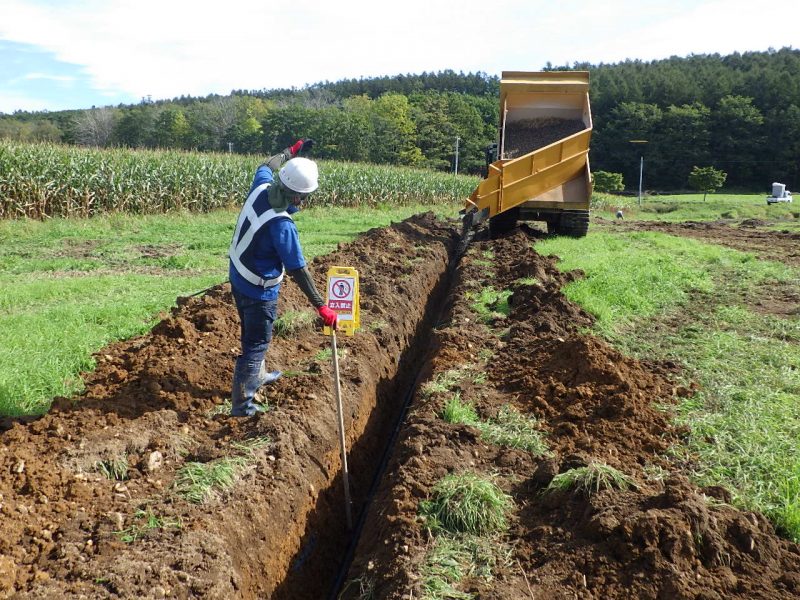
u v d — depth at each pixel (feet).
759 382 18.94
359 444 19.31
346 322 15.85
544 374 19.01
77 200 55.83
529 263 32.09
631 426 15.88
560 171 45.01
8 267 35.65
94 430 14.80
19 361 18.71
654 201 144.66
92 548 11.33
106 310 24.70
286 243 14.89
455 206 97.35
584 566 10.78
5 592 10.00
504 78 49.11
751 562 10.73
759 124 202.18
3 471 12.68
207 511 12.73
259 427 15.79
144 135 226.79
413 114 234.99
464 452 14.90
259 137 218.18
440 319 29.55
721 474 13.82
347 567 15.52
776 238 56.13
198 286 30.86
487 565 11.17
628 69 287.07
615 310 26.50
